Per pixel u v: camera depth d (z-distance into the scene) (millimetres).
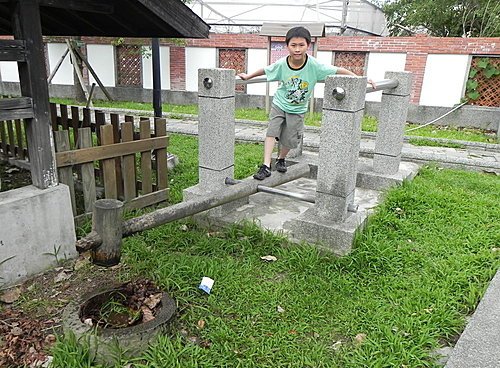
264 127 8797
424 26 12859
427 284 2953
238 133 8086
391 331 2484
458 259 3285
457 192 4832
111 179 3928
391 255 3287
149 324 2299
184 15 3277
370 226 3703
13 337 2414
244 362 2256
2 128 5438
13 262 2904
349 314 2662
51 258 3131
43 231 3053
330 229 3352
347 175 3305
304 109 3848
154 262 3143
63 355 2162
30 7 2744
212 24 11750
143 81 11875
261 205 4316
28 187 3092
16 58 2742
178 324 2523
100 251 2264
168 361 2186
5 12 3916
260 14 12906
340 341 2457
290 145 3910
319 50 9906
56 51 12359
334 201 3400
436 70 8977
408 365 2234
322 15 12703
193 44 11102
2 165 5488
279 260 3275
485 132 8445
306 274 3094
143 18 3557
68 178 3605
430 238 3660
